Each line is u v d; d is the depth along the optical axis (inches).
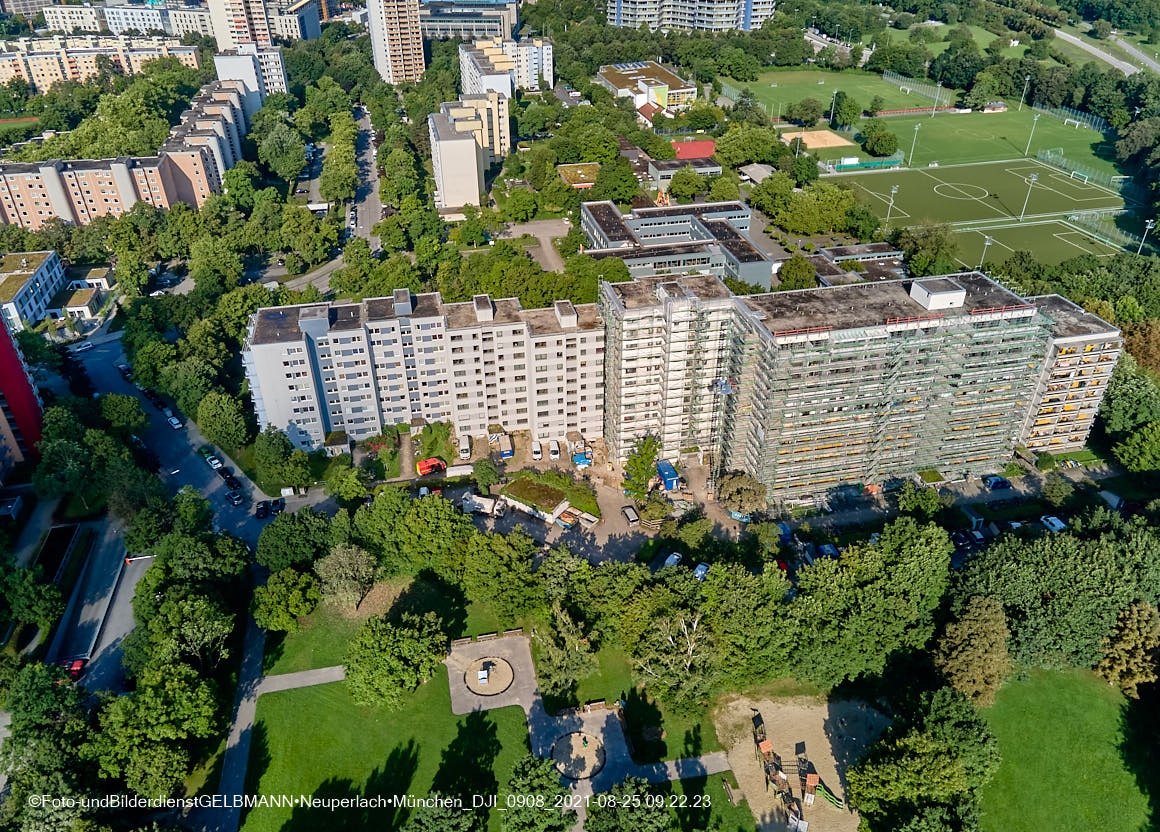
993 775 6624.0
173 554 7849.4
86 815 5831.7
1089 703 7224.4
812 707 7219.5
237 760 6702.8
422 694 7239.2
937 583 7573.8
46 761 6038.4
